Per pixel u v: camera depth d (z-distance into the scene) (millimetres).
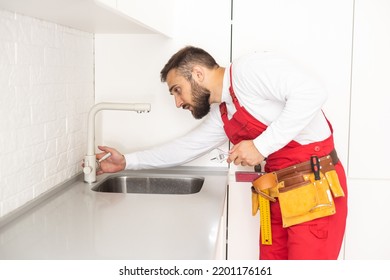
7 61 1376
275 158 1706
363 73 2121
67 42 1860
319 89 1506
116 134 2266
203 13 2146
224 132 1994
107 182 2023
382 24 2088
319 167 1619
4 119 1368
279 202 1662
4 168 1378
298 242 1632
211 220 1381
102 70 2230
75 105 1972
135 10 1466
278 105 1635
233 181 2234
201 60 1732
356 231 2227
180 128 2232
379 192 2189
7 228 1311
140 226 1324
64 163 1854
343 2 2090
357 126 2154
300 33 2117
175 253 1099
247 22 2133
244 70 1595
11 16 1390
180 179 2076
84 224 1344
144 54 2205
